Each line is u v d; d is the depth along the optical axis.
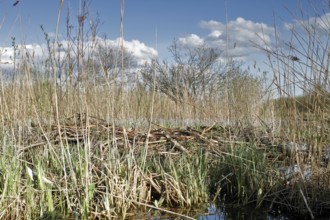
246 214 3.90
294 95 4.12
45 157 4.55
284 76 4.15
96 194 4.02
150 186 4.27
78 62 3.88
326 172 3.90
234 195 4.46
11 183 3.63
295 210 3.87
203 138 6.71
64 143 5.52
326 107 4.03
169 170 4.67
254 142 5.73
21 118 4.63
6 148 4.29
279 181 4.30
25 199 3.58
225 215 3.86
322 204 3.81
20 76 4.62
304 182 3.90
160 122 9.58
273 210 4.02
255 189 4.30
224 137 6.64
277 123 7.01
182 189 4.25
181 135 7.16
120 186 3.89
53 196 3.90
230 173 4.53
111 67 4.43
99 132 5.77
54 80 3.65
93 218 3.63
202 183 4.36
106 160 4.24
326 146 4.17
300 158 4.12
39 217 3.51
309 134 4.09
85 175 3.66
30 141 4.94
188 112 9.57
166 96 10.48
